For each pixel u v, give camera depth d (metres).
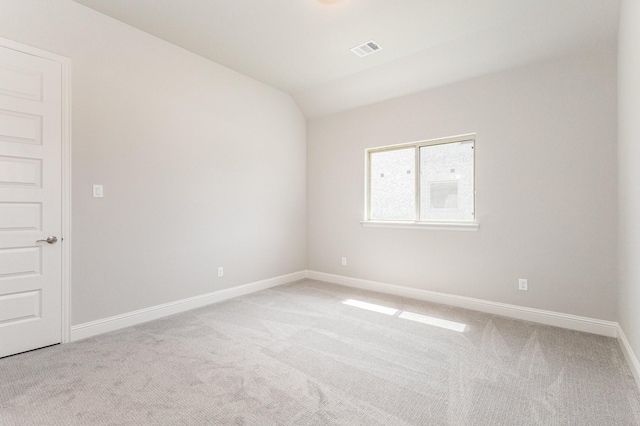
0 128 2.28
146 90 3.10
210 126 3.67
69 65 2.60
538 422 1.64
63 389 1.91
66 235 2.59
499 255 3.30
